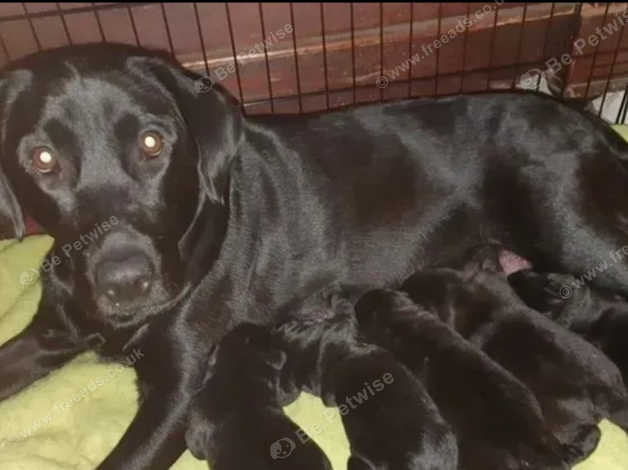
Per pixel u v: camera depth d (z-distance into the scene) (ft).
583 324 1.60
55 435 1.52
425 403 1.37
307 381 1.55
